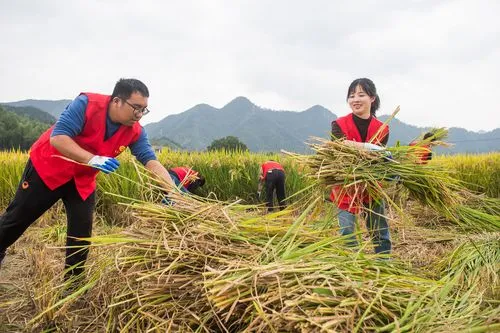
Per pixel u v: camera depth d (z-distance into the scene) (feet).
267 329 5.98
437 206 11.12
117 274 8.62
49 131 10.62
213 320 7.06
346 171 10.09
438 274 12.00
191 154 37.27
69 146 9.70
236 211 9.30
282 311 5.81
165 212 8.64
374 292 6.37
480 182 34.45
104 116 10.23
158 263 7.70
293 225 8.49
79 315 9.30
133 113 10.16
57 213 22.44
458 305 7.00
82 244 10.98
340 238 8.45
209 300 6.37
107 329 7.98
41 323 9.25
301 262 7.12
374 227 11.30
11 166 27.86
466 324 5.95
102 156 9.84
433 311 6.31
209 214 8.73
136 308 7.91
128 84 10.02
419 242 16.61
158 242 8.03
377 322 6.01
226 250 7.69
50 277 11.09
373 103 12.00
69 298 8.47
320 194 10.76
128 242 8.25
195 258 7.55
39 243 16.72
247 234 8.39
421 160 11.07
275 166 25.73
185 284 7.15
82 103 10.09
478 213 16.55
